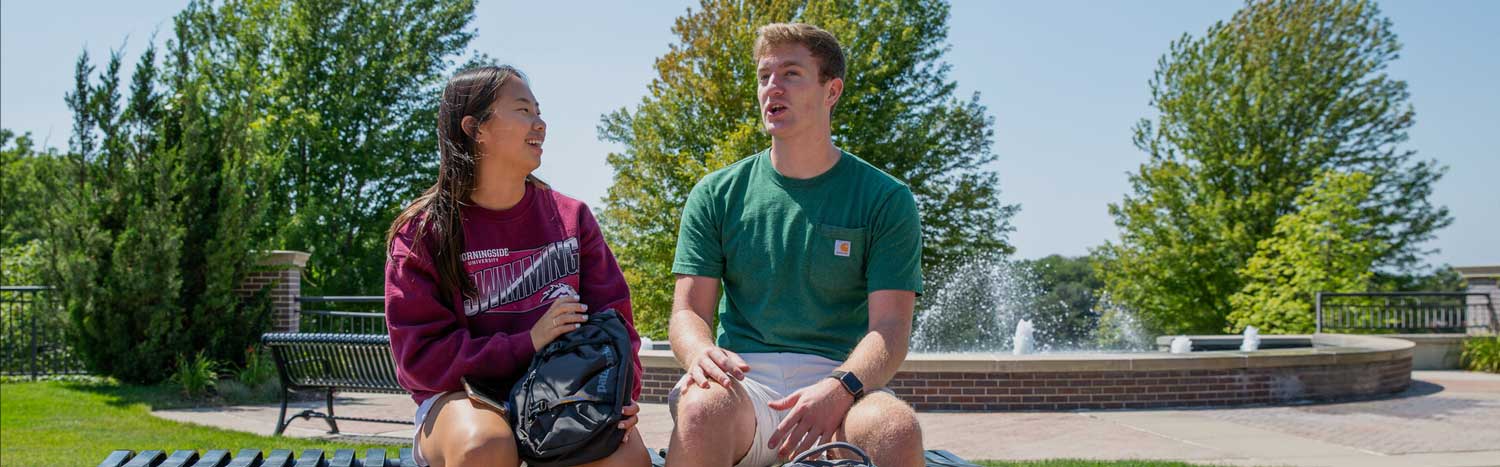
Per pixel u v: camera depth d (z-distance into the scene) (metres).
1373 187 28.50
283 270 12.48
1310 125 28.89
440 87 31.80
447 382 2.43
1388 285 28.67
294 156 29.50
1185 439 7.72
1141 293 31.86
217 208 11.99
